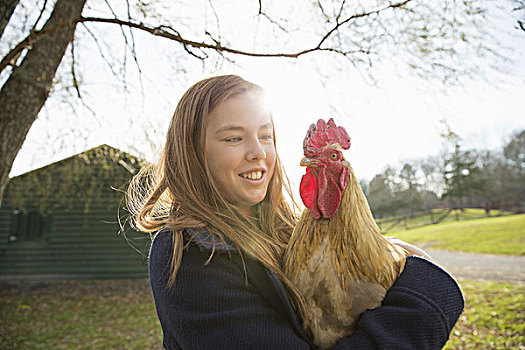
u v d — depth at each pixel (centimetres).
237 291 118
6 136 310
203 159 141
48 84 340
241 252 128
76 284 1235
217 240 124
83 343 685
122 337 710
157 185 165
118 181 988
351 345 108
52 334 742
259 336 108
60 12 343
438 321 111
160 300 124
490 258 1330
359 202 141
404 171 3938
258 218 166
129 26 387
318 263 132
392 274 133
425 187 4212
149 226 159
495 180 3944
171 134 153
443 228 2316
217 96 140
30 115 324
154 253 135
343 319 126
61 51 350
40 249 1283
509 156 3900
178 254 121
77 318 851
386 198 3850
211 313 112
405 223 2919
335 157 141
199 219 132
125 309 917
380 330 109
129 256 1304
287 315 122
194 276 117
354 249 132
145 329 752
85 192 1077
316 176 143
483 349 534
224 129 136
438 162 4028
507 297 762
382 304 124
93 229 1302
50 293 1123
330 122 153
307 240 138
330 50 409
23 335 743
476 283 937
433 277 124
